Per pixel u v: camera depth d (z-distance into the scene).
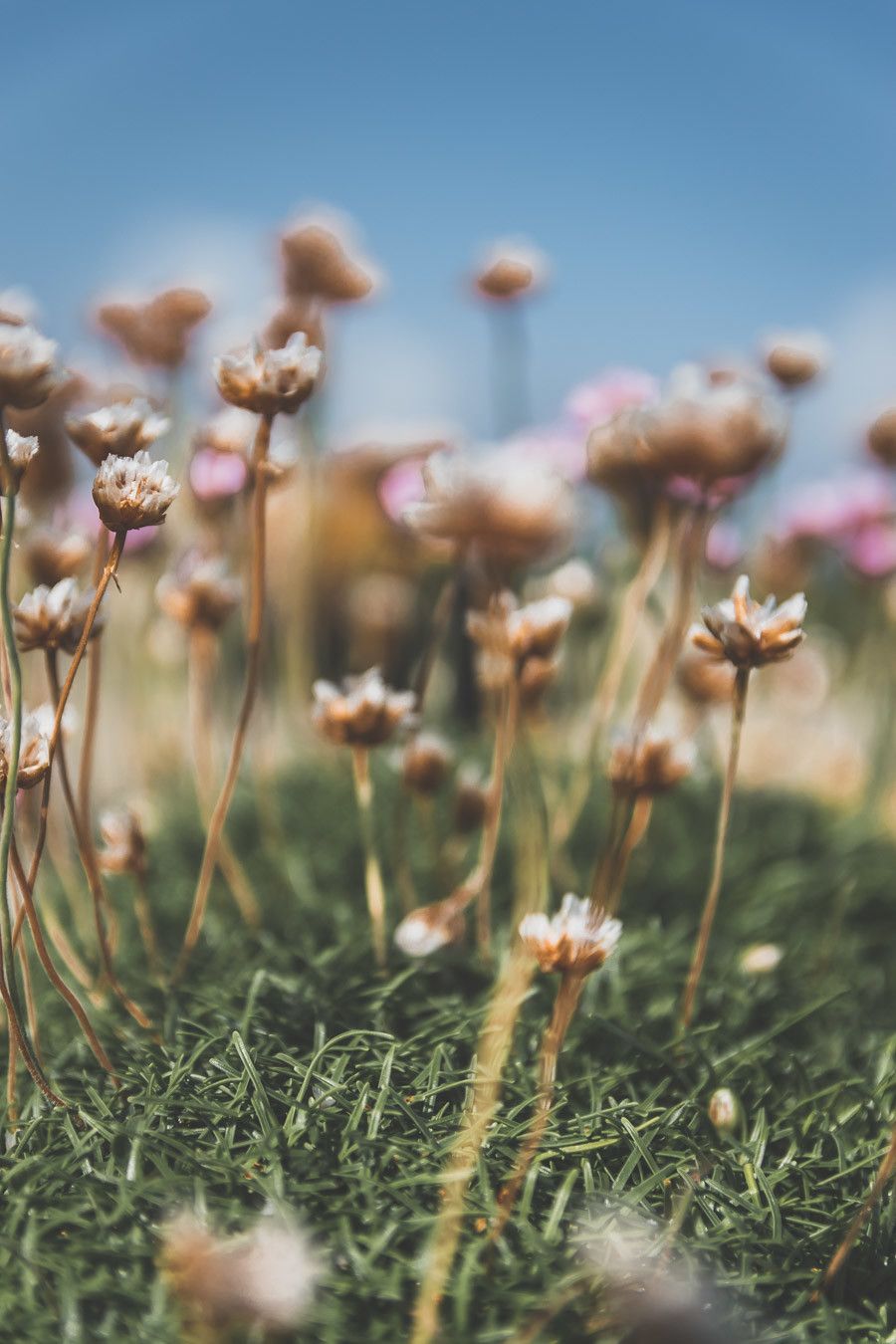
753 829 0.60
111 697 0.74
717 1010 0.44
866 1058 0.42
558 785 0.61
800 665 0.77
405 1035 0.40
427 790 0.46
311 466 0.59
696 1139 0.36
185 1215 0.31
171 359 0.52
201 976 0.43
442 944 0.42
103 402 0.48
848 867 0.56
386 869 0.53
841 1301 0.33
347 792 0.62
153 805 0.58
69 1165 0.34
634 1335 0.31
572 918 0.33
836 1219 0.34
